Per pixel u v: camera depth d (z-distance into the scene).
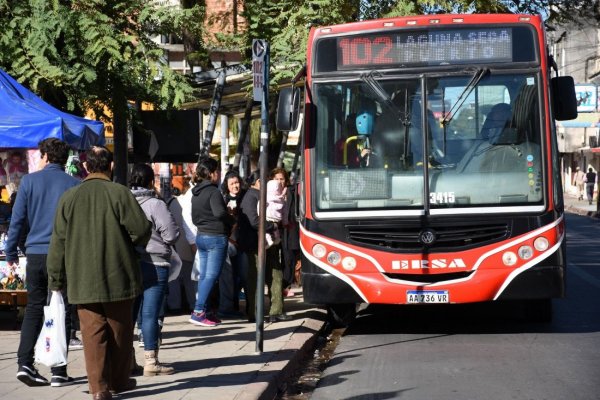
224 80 17.75
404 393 8.91
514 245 11.80
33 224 8.98
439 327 13.18
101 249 7.70
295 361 10.54
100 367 7.78
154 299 9.28
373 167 12.10
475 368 10.05
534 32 12.14
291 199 14.64
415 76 12.16
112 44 16.28
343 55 12.31
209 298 13.20
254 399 8.15
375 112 12.18
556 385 9.10
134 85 17.08
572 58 67.62
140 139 18.11
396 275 12.00
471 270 11.80
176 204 14.45
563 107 12.09
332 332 13.23
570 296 16.69
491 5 18.41
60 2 16.58
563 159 85.69
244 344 11.29
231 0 19.80
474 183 11.94
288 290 17.20
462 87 12.09
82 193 7.80
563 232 12.03
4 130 12.15
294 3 18.39
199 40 18.73
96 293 7.63
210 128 17.72
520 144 11.96
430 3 17.83
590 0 19.09
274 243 13.41
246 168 22.08
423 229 11.90
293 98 12.09
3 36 15.75
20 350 8.84
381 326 13.54
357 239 12.05
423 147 12.04
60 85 15.88
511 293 11.78
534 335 12.22
